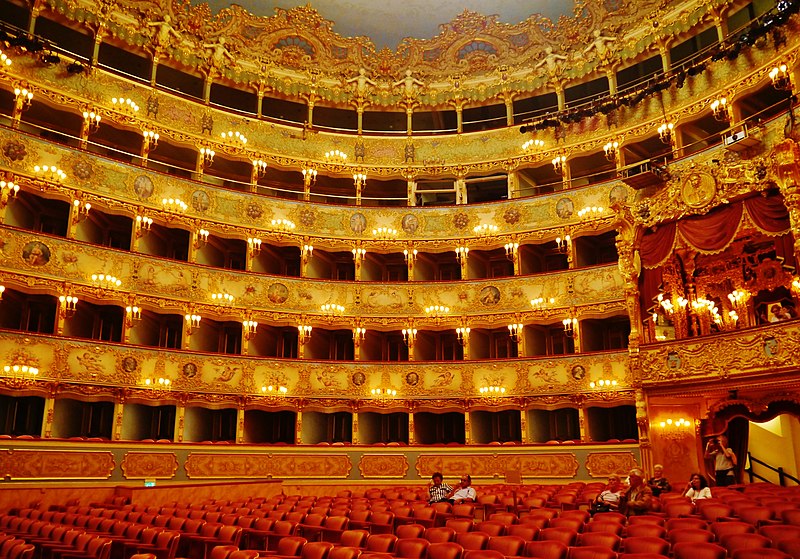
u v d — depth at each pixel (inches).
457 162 1539.1
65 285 1120.2
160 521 629.9
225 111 1454.2
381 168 1545.3
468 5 1517.0
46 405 1055.6
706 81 1264.8
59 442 986.1
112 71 1306.6
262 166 1466.5
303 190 1600.6
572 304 1314.0
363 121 1657.2
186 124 1395.2
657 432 973.2
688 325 1090.1
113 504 904.3
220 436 1357.0
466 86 1588.3
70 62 1253.1
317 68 1584.6
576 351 1290.6
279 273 1518.2
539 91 1535.4
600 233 1360.7
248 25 1510.8
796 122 1048.8
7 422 1127.6
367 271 1501.0
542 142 1477.6
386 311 1403.8
